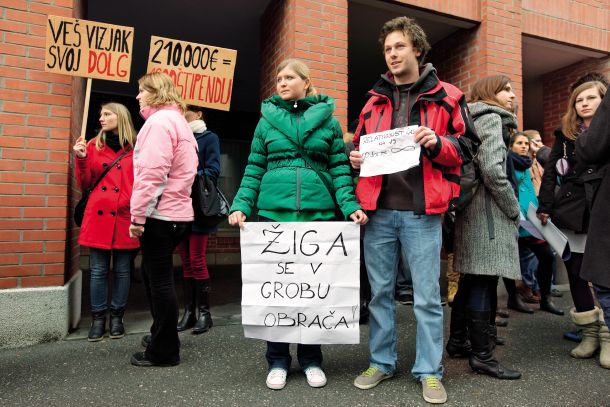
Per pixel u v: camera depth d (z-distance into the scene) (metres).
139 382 2.49
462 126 2.26
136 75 7.52
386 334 2.44
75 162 3.57
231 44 6.41
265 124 2.49
